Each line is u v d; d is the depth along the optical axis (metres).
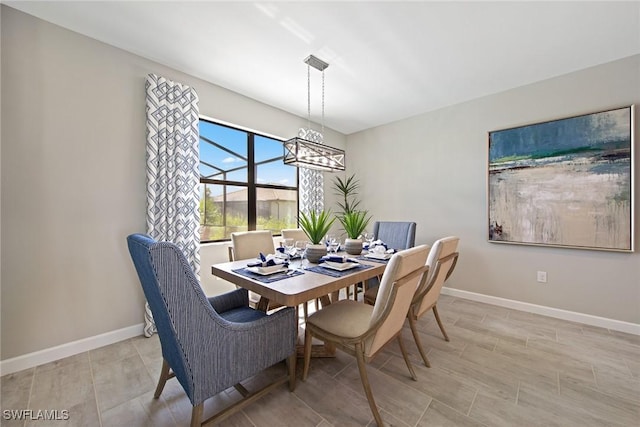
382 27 1.90
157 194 2.28
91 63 2.01
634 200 2.17
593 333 2.22
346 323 1.51
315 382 1.61
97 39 2.03
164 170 2.29
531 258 2.70
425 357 1.77
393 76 2.58
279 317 1.43
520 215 2.72
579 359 1.85
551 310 2.59
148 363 1.81
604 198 2.29
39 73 1.80
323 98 3.08
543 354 1.91
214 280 2.79
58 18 1.81
